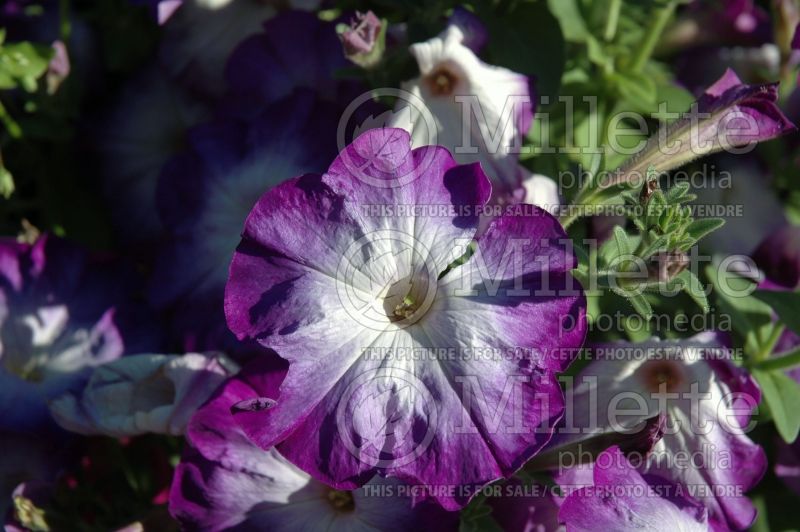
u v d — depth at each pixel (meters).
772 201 0.46
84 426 0.39
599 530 0.35
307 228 0.34
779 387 0.41
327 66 0.42
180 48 0.45
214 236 0.41
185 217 0.42
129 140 0.45
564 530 0.36
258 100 0.43
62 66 0.44
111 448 0.41
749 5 0.47
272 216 0.34
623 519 0.35
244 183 0.41
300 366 0.34
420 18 0.41
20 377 0.40
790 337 0.43
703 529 0.36
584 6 0.45
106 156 0.45
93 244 0.45
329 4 0.44
